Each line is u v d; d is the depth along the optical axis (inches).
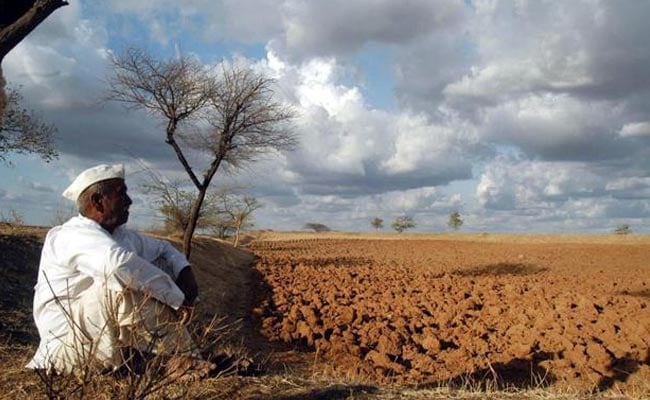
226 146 580.4
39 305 180.5
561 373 380.2
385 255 1881.2
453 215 4222.4
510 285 853.2
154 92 560.1
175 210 895.7
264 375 202.8
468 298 724.0
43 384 170.4
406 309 635.5
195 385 176.6
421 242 2748.5
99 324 170.2
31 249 554.6
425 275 1129.4
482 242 2736.2
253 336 504.7
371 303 682.2
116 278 168.6
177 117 572.4
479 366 401.4
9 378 181.0
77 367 160.6
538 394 209.9
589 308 587.8
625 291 877.8
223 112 576.4
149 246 197.3
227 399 171.8
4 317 338.0
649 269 1375.5
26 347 238.4
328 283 921.5
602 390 348.5
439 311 626.2
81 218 183.8
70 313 163.8
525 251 2064.5
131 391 151.2
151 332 169.5
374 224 4384.8
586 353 415.8
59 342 176.6
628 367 390.0
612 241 2709.2
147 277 171.0
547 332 480.7
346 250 2124.8
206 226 1343.5
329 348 459.2
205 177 585.3
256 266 1203.9
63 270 177.2
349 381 211.2
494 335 509.0
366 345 480.1
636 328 492.1
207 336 218.4
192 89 564.4
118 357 169.2
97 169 183.8
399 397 190.1
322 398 181.8
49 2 234.4
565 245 2379.4
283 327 517.3
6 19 240.1
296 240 2849.4
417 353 436.5
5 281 450.0
